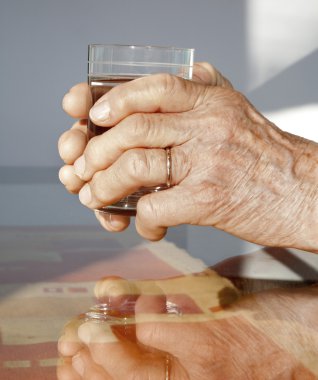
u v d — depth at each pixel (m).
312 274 0.66
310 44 2.33
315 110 2.37
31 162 2.23
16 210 0.88
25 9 2.17
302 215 0.65
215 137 0.63
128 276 0.64
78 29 2.20
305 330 0.53
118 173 0.63
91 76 0.66
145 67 0.65
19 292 0.60
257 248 0.75
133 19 2.22
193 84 0.64
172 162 0.63
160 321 0.54
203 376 0.47
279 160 0.65
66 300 0.58
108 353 0.49
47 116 2.22
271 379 0.47
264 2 2.29
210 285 0.63
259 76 2.33
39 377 0.46
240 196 0.64
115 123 0.64
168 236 0.79
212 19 2.27
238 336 0.52
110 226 0.70
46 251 0.71
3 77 2.19
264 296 0.60
